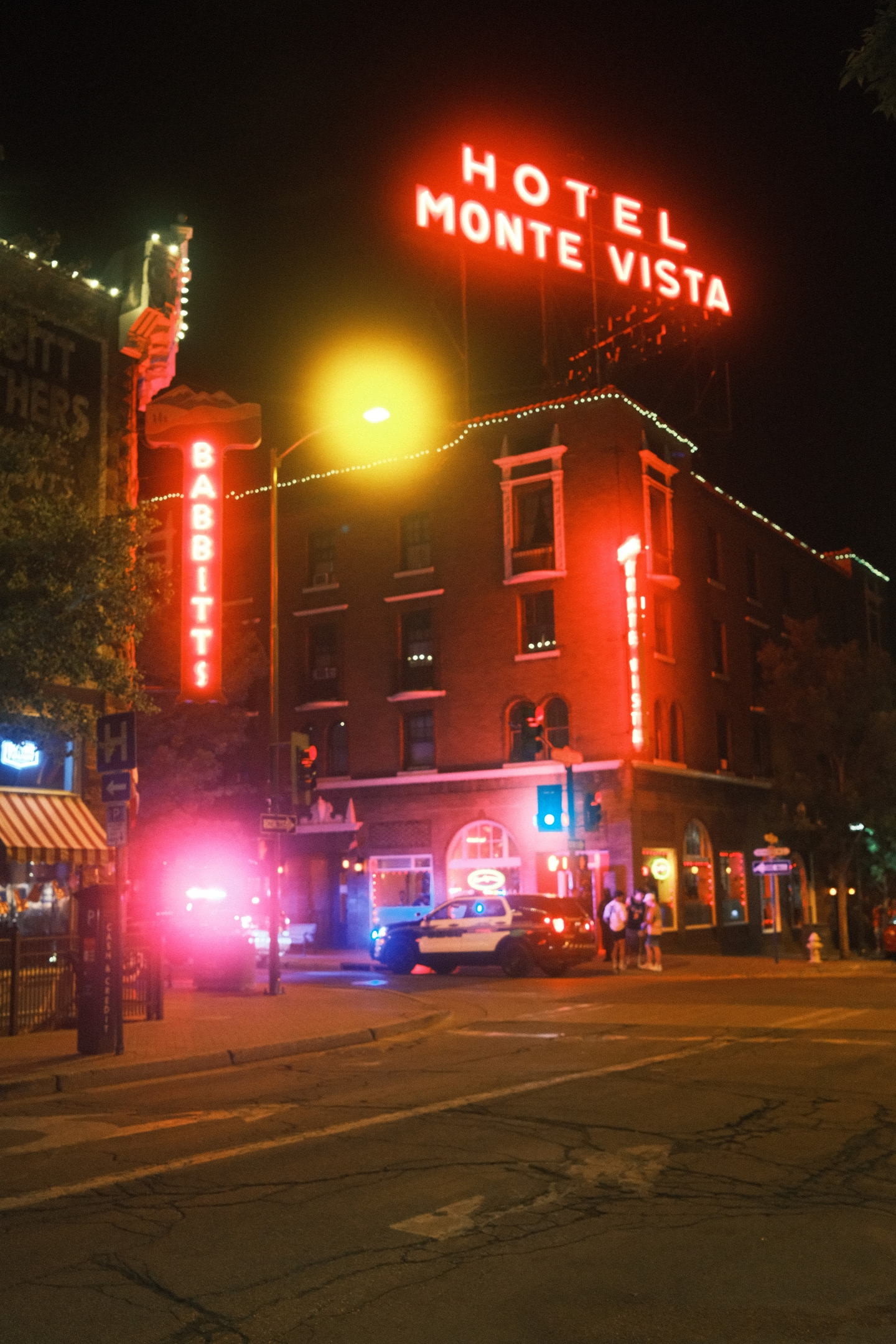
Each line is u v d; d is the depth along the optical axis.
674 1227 5.86
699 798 36.12
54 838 16.62
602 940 30.66
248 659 31.27
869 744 35.34
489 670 35.09
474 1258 5.40
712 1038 13.33
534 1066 11.55
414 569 37.09
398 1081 10.85
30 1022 14.52
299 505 39.69
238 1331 4.58
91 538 11.87
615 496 33.47
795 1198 6.39
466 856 34.94
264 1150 7.84
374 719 37.19
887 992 18.92
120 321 19.55
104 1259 5.50
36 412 18.25
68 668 11.87
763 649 37.75
